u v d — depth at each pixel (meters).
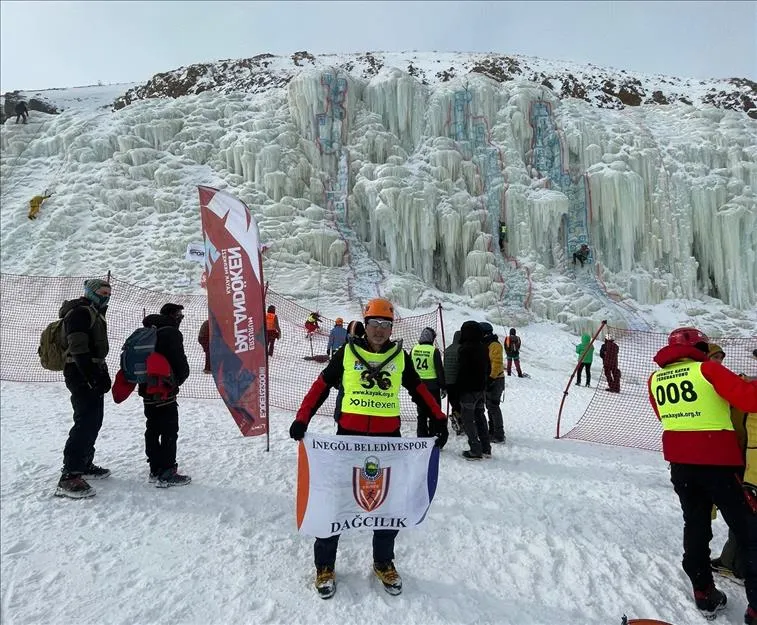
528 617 2.99
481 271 23.66
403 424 7.93
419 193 23.75
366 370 3.25
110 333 13.97
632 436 8.02
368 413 3.21
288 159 25.05
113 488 4.48
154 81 34.28
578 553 3.79
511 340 14.66
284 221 23.50
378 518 3.14
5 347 11.92
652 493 5.22
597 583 3.41
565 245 26.02
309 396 3.23
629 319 22.67
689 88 35.78
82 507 4.09
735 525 3.06
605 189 25.06
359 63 36.03
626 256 25.05
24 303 17.25
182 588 3.08
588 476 5.70
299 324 17.69
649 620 2.89
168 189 24.36
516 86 28.48
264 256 22.08
